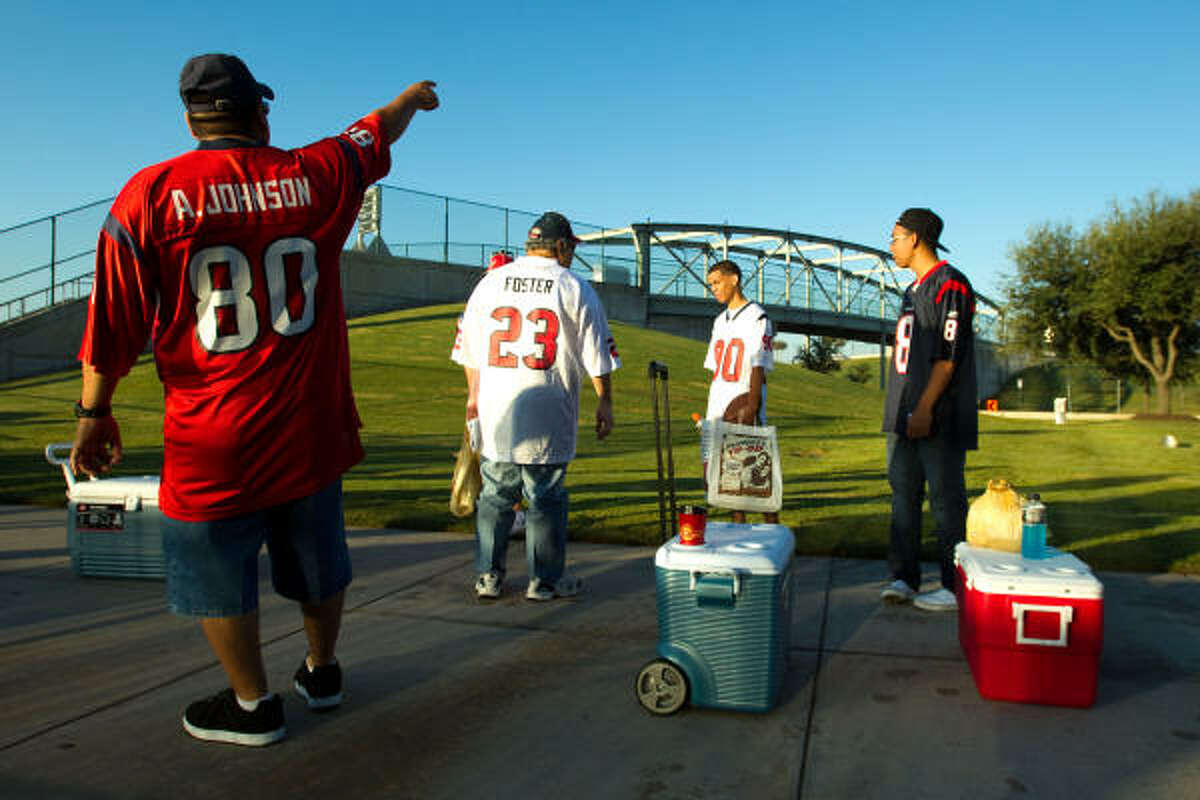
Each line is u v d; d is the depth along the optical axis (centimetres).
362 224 3681
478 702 256
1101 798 194
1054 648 248
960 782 202
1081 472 885
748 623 242
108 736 229
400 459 1023
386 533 539
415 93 243
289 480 215
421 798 196
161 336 204
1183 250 2945
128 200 195
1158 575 411
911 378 358
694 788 200
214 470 207
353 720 242
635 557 462
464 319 380
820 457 1094
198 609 214
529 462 360
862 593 384
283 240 206
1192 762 212
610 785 202
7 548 488
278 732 227
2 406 1662
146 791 198
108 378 202
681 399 2198
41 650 302
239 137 211
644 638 319
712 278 472
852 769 209
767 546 257
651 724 239
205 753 219
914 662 289
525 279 364
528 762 215
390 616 348
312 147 215
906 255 373
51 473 829
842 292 6106
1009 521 289
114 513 407
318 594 230
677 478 838
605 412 383
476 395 376
